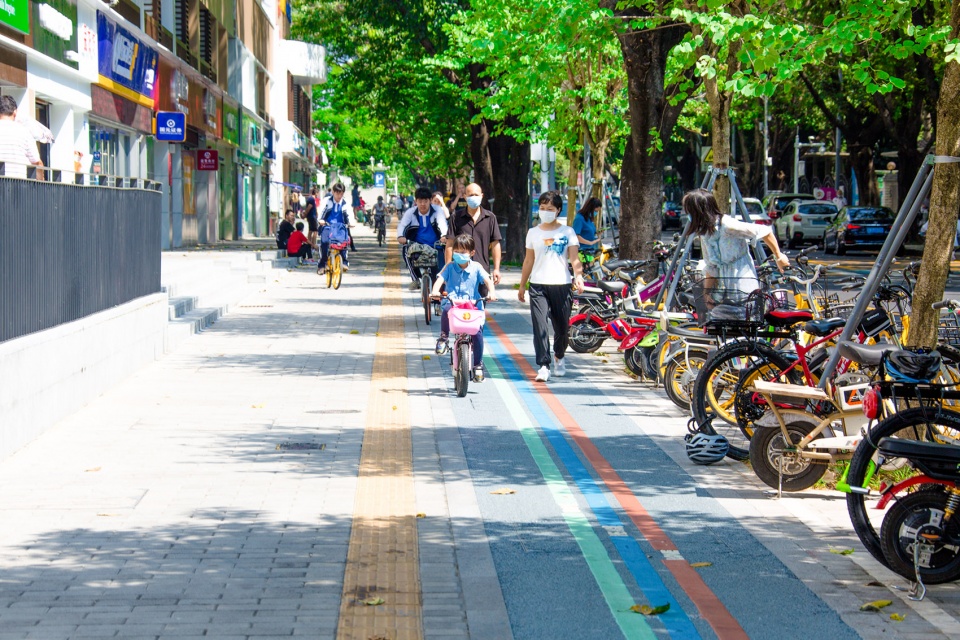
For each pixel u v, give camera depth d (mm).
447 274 13594
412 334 18922
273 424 10969
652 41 19062
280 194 76625
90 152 27766
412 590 6191
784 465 8383
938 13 12391
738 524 7676
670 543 7223
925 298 9141
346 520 7613
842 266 35500
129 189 14203
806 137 80875
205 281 23344
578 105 27703
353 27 44281
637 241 19891
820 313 13680
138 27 30781
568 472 9172
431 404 12258
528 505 8133
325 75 77938
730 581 6488
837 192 63281
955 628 5758
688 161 76938
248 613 5770
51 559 6641
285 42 74375
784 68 10734
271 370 14523
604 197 29328
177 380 13586
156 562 6605
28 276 10266
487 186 39469
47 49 22922
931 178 9055
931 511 6223
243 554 6793
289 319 21078
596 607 6027
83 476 8727
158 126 33969
